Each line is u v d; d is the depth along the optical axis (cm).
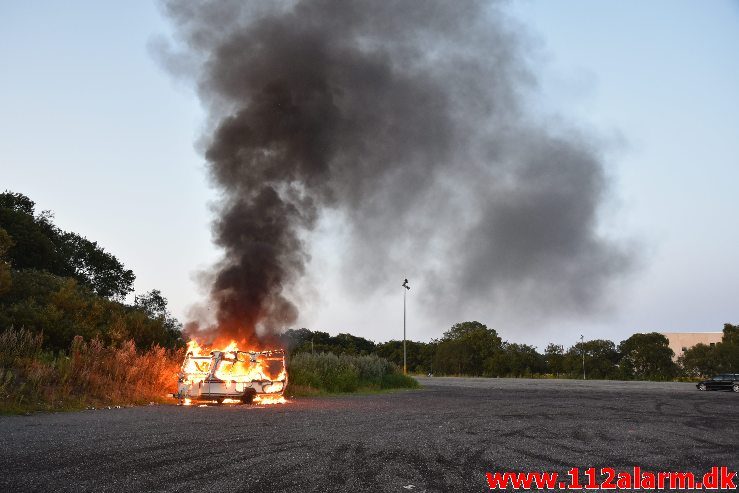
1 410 1173
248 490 579
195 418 1202
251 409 1491
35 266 3244
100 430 968
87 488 570
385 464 731
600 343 8075
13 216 3297
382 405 1733
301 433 998
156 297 3731
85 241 4031
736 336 7375
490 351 8512
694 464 791
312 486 602
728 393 2927
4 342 1540
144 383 1728
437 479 656
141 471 649
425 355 9888
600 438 1030
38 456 720
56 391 1413
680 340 9594
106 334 2073
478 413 1495
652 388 3516
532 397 2330
